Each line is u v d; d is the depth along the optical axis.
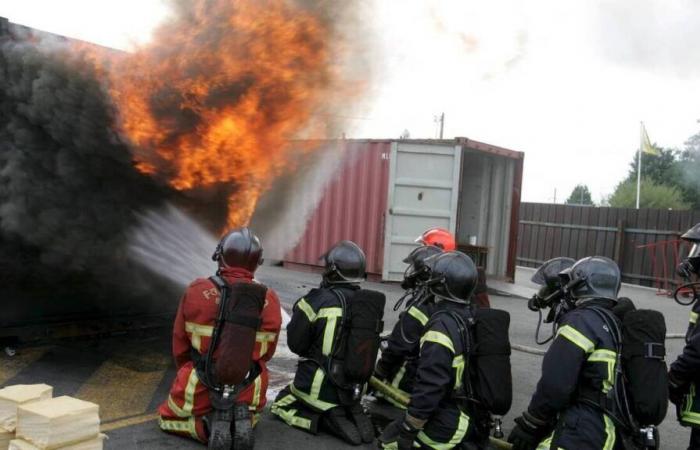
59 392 4.29
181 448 3.54
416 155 11.52
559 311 3.51
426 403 3.21
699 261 3.71
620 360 2.98
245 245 3.66
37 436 2.45
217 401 3.39
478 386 3.34
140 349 5.45
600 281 3.20
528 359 6.70
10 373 4.58
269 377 5.10
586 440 2.97
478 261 11.94
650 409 2.85
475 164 12.80
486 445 3.72
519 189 12.33
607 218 16.19
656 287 14.98
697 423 3.33
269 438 3.84
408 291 4.46
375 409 4.53
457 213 11.56
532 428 3.26
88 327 5.49
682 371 3.32
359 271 4.05
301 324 3.94
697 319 3.46
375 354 3.83
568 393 2.99
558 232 17.50
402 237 11.61
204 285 3.56
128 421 3.89
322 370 3.91
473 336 3.39
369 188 11.83
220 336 3.43
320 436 3.93
